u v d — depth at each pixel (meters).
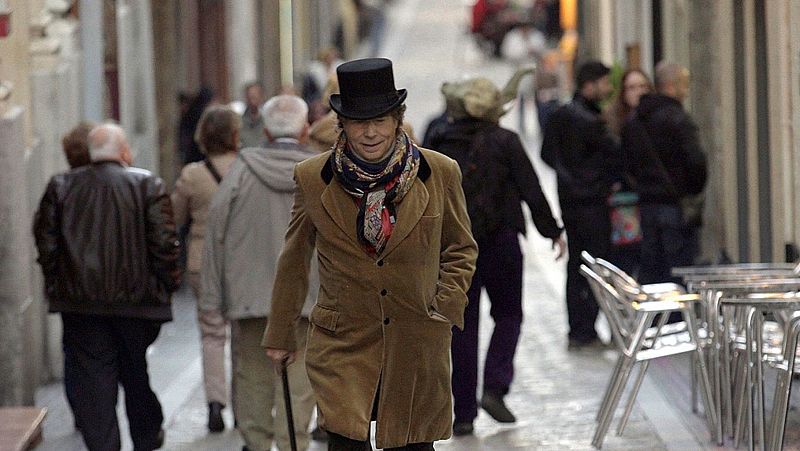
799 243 31.44
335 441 17.17
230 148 27.81
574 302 34.56
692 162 32.62
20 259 28.86
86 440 23.02
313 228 17.38
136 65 48.47
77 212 22.91
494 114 25.62
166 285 23.20
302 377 23.31
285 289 17.69
